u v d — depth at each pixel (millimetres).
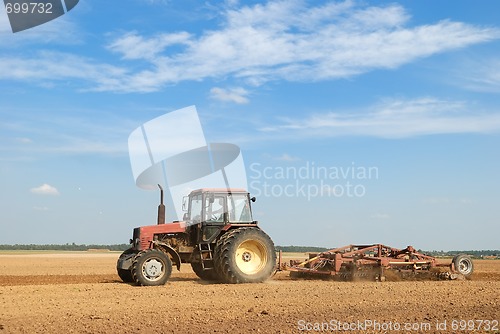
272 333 9328
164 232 17406
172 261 17375
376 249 18906
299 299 13203
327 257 18766
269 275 17391
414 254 19031
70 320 10352
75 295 13812
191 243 17703
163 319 10523
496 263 39625
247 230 17344
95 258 52188
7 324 9945
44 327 9688
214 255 17156
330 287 15750
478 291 14852
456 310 11633
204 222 17422
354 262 18000
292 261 19031
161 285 16438
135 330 9492
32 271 27094
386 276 18484
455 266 19297
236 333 9305
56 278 20078
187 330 9531
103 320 10375
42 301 12734
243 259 17359
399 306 12148
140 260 16359
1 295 13758
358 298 13391
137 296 13695
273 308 11844
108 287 15781
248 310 11523
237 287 15734
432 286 16156
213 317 10758
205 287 15734
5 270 28172
